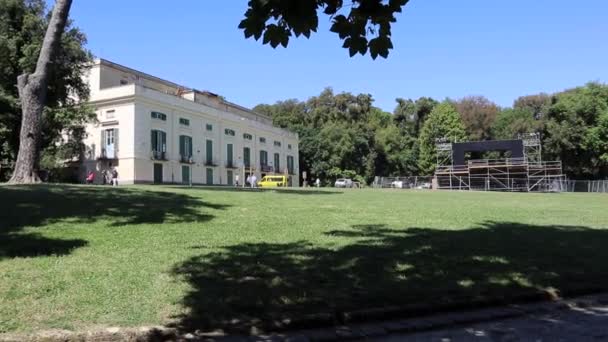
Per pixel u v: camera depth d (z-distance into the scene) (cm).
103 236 937
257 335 528
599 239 1151
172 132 5672
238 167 6788
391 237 1064
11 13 3906
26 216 1079
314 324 554
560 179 5791
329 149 8369
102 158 5250
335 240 1002
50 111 3909
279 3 475
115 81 5766
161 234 988
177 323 530
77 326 511
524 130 7094
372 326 561
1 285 616
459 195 3000
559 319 611
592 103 6341
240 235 1023
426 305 611
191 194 1834
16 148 4059
